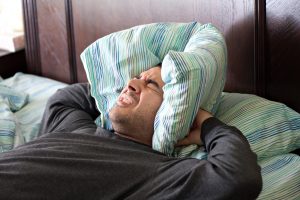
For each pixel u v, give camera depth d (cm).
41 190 113
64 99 172
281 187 133
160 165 117
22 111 201
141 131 139
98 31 217
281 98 167
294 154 149
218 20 174
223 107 157
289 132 146
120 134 142
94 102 170
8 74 251
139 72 158
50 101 174
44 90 221
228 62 174
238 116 150
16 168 117
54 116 166
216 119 133
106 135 142
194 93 129
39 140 134
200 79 129
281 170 138
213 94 143
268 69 167
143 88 142
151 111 138
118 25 209
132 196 113
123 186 114
